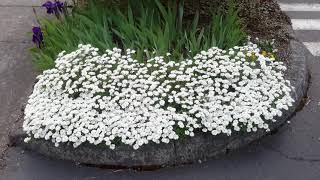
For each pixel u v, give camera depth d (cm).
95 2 202
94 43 182
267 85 160
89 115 151
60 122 148
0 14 241
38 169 151
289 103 156
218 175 147
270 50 187
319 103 174
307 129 163
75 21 196
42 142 153
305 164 150
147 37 185
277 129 163
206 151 151
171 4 198
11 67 199
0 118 171
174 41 188
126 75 162
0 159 155
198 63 163
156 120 147
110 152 148
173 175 147
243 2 222
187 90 156
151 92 154
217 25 188
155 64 162
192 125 149
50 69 173
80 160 152
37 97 161
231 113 150
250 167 149
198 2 208
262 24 208
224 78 162
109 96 156
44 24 198
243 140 155
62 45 183
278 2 253
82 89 158
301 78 174
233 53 168
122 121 148
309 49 207
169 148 148
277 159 151
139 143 143
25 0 255
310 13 240
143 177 147
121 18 193
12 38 219
